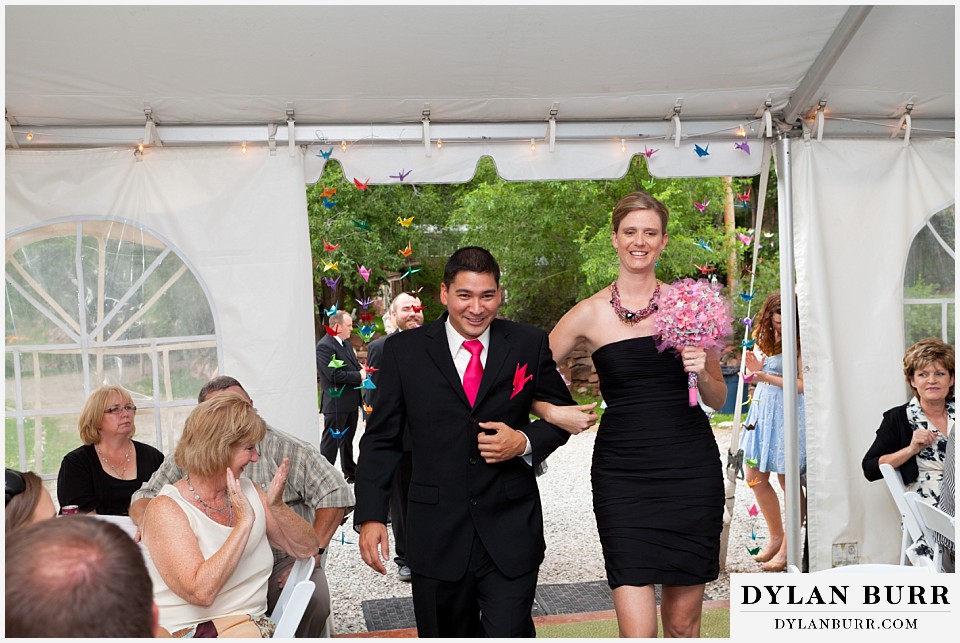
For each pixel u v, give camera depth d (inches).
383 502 121.9
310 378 165.6
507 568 117.5
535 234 523.2
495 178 542.3
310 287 165.3
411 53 145.7
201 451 110.8
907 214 175.8
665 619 133.8
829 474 172.2
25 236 159.9
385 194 584.1
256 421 114.3
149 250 163.2
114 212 161.6
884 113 171.9
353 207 569.6
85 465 149.0
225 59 143.9
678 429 129.4
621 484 129.9
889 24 144.0
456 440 119.2
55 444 162.2
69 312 161.8
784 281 171.3
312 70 148.2
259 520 117.2
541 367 125.3
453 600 120.0
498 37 142.9
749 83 159.3
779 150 171.3
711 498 128.1
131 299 163.3
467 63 148.8
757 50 149.9
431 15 137.2
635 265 132.3
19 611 49.2
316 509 140.7
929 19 142.3
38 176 159.5
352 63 147.1
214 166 163.9
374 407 125.7
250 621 111.8
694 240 455.8
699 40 146.3
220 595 111.7
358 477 123.6
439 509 118.9
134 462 153.0
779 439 198.1
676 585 128.3
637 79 155.6
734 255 475.8
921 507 136.9
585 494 294.5
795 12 139.7
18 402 160.4
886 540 173.9
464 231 614.9
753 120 168.7
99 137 158.7
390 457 124.3
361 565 218.2
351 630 172.4
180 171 163.3
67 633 49.2
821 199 173.5
